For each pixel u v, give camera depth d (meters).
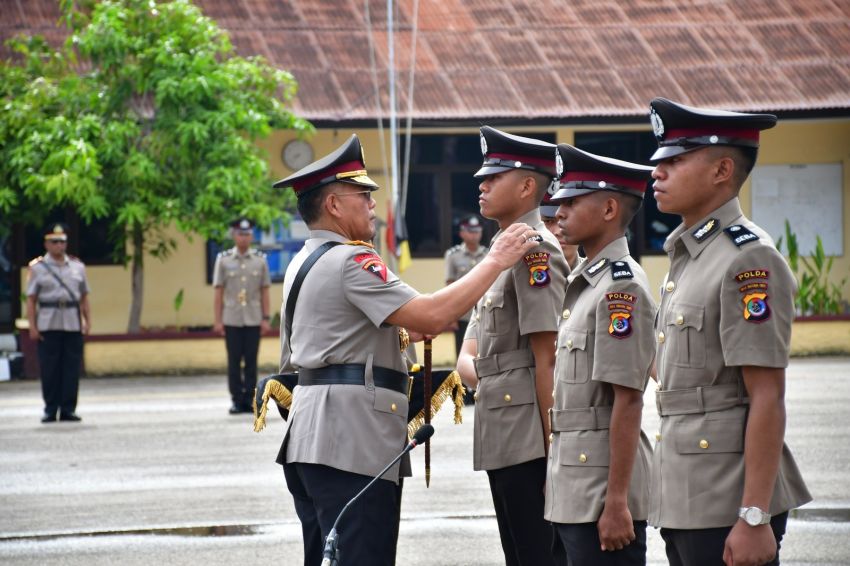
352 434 6.13
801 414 16.33
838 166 27.80
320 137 26.14
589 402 6.05
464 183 27.45
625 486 5.82
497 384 7.11
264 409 6.64
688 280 5.23
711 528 5.07
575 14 28.86
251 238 18.27
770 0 29.69
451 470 12.66
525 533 7.09
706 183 5.20
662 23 28.70
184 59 22.31
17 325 23.38
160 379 22.97
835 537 9.59
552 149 7.05
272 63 25.97
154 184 22.47
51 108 23.02
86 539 10.10
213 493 11.85
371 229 6.52
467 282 6.13
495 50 27.39
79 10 25.77
